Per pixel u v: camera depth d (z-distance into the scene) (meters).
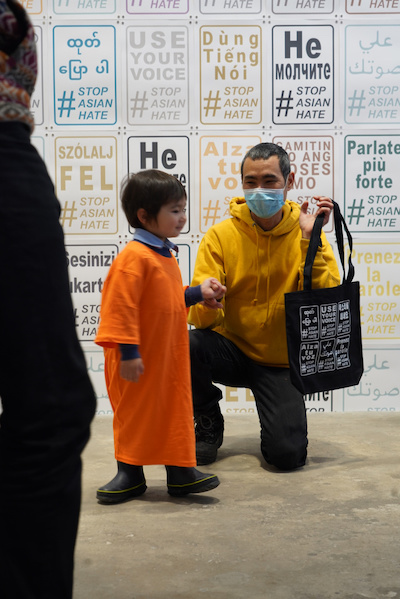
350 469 2.57
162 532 1.98
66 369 0.95
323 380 2.58
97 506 2.23
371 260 3.53
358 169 3.51
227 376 2.79
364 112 3.49
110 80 3.48
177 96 3.49
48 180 0.99
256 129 3.51
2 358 0.92
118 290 2.16
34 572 0.94
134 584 1.64
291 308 2.50
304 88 3.49
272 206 2.57
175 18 3.46
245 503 2.23
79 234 3.52
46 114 3.48
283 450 2.54
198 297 2.40
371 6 3.46
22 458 0.92
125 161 3.51
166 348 2.23
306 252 2.60
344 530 1.97
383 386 3.55
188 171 3.52
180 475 2.30
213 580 1.66
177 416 2.26
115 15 3.46
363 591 1.59
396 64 3.48
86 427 0.99
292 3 3.46
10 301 0.91
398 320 3.54
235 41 3.47
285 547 1.86
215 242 2.75
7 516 0.93
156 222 2.25
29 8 3.45
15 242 0.92
